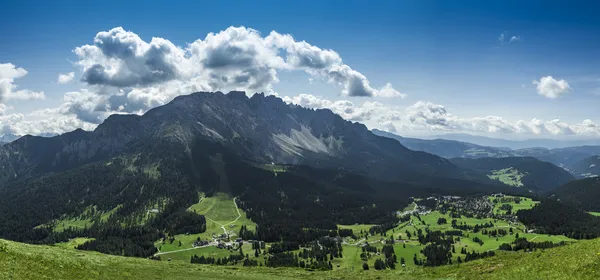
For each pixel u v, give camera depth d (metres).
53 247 67.31
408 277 68.50
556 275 42.88
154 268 67.88
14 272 41.31
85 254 66.00
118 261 65.50
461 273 60.75
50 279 43.47
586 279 39.53
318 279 76.69
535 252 60.75
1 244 48.69
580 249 48.69
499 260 63.31
